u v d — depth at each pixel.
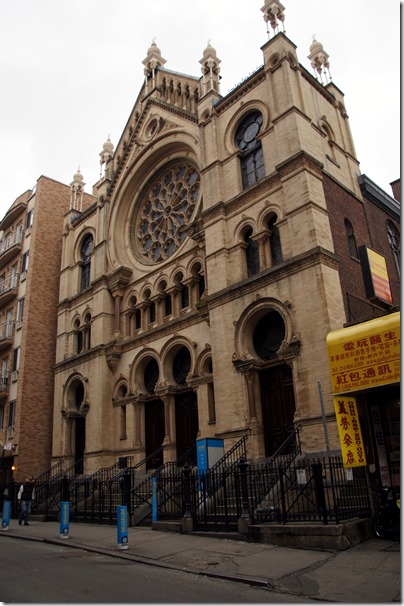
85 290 31.56
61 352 32.56
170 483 18.11
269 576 9.30
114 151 33.66
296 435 16.48
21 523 20.80
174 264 25.73
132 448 25.19
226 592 8.45
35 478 29.25
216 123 24.53
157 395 24.22
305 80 22.95
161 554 11.85
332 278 17.81
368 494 13.62
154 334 25.58
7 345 36.88
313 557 10.61
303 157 19.30
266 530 12.39
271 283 18.91
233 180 22.64
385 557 10.14
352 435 13.27
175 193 28.19
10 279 39.34
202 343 22.61
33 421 32.62
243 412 18.78
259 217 20.61
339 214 20.80
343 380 13.46
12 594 8.33
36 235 36.94
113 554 12.21
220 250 21.62
